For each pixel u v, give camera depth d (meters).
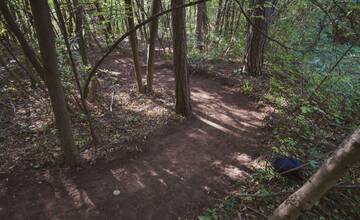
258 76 6.85
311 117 4.81
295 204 1.75
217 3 10.33
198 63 8.04
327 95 5.14
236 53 8.90
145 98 6.04
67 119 3.46
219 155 4.07
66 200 3.20
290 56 5.08
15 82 6.08
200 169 3.77
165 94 6.28
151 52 5.81
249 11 7.00
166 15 8.72
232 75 7.14
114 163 3.88
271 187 3.34
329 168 1.45
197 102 5.97
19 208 3.07
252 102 5.83
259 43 6.59
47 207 3.09
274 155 3.82
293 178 3.40
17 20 5.06
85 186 3.43
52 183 3.46
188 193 3.33
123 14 4.96
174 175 3.65
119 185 3.46
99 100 5.86
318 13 6.42
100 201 3.19
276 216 1.96
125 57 9.46
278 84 5.75
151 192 3.35
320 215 3.00
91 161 3.87
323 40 5.20
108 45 7.41
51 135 4.45
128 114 5.30
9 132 4.50
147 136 4.57
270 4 5.96
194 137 4.59
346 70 5.07
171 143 4.42
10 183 3.42
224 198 3.21
